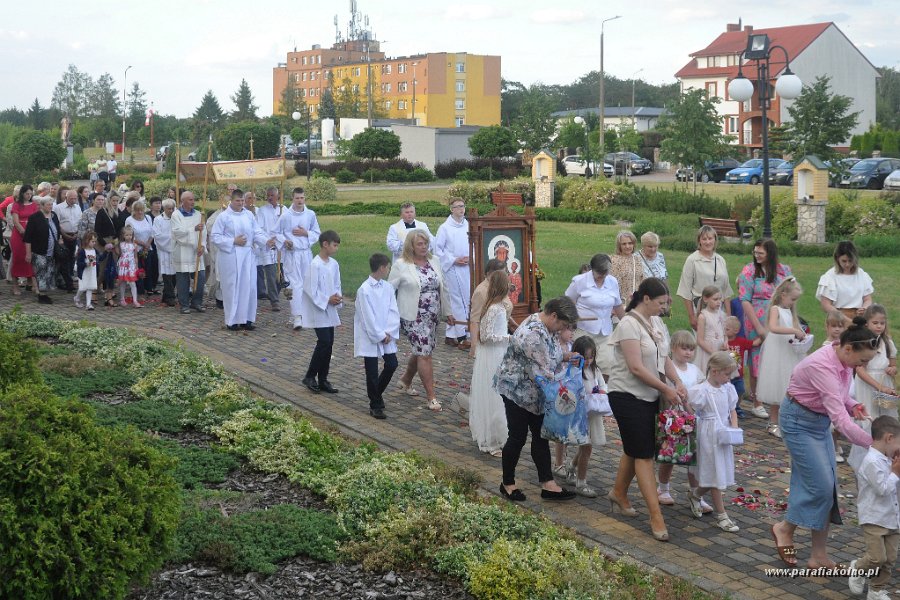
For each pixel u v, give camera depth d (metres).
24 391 5.25
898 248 24.86
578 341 7.85
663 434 6.99
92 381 10.37
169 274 16.77
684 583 6.13
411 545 6.31
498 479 8.28
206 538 6.15
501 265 9.30
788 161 48.25
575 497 7.93
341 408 10.44
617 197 38.56
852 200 30.06
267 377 11.71
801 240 27.05
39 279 16.75
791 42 73.50
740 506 7.79
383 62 118.62
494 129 61.00
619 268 11.27
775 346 9.66
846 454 9.12
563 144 61.16
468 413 9.91
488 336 8.81
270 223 16.25
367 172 58.41
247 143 68.31
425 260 10.64
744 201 31.67
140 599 5.47
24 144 59.19
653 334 7.14
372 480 7.38
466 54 113.06
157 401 9.79
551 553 6.12
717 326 10.06
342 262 22.14
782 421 6.62
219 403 9.63
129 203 17.56
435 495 7.14
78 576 4.66
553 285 18.89
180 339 13.73
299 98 118.25
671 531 7.21
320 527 6.59
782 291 9.67
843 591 6.23
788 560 6.57
